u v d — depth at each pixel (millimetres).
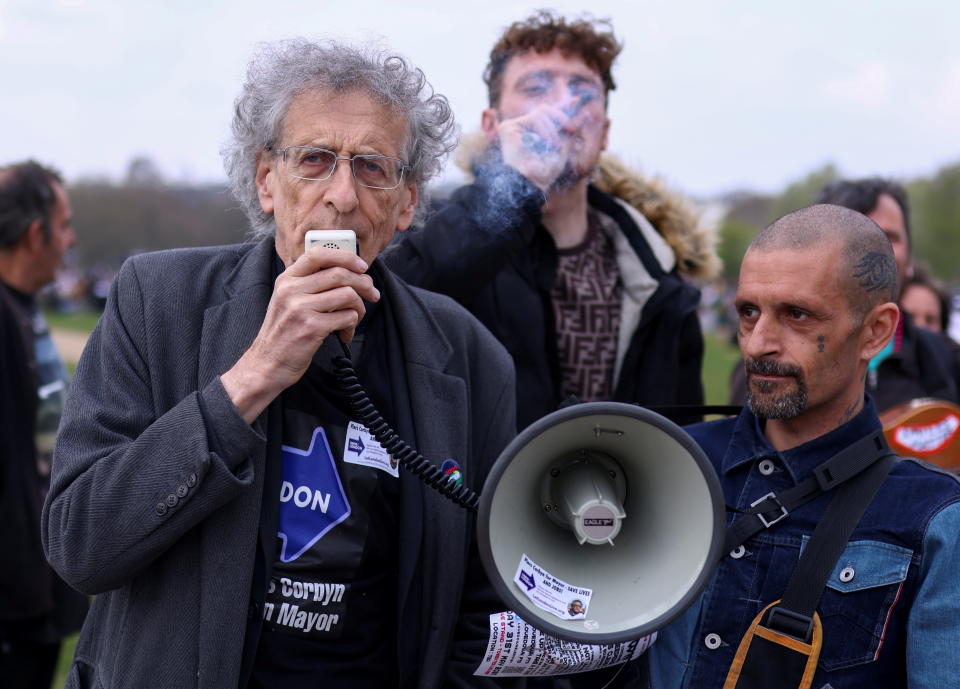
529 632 1894
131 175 46938
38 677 3529
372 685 1928
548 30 2867
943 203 40625
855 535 1793
